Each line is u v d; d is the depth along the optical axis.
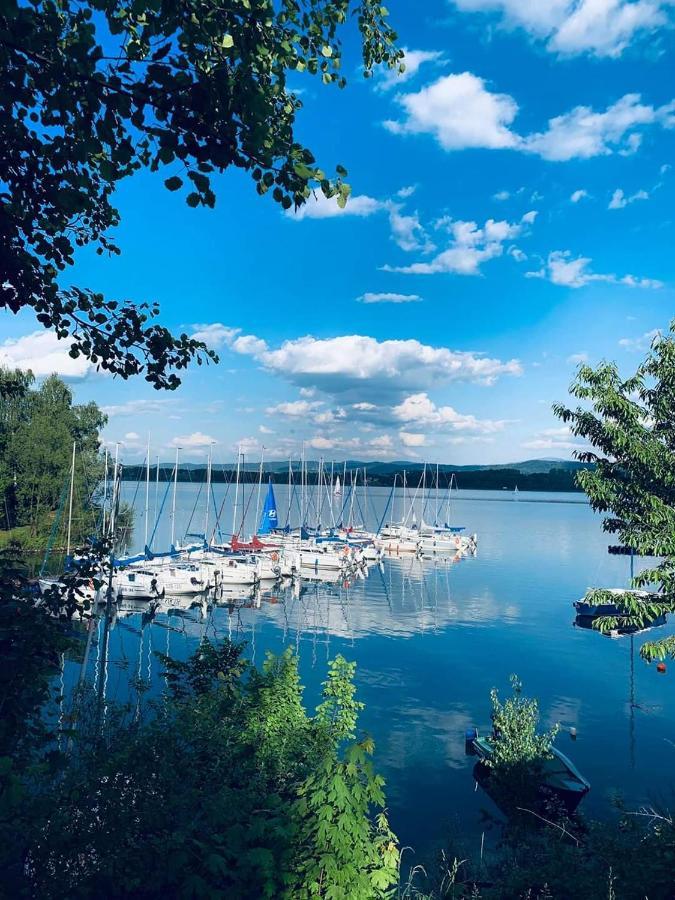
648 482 15.08
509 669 40.47
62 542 75.94
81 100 4.34
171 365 6.89
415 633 49.88
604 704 34.19
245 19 4.42
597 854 10.98
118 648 41.81
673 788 24.38
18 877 5.37
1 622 6.09
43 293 6.05
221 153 4.46
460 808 22.11
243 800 6.25
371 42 5.83
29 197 5.41
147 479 74.19
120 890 5.73
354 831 5.55
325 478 111.62
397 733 29.02
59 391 91.50
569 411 16.09
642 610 14.55
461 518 194.50
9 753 5.75
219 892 5.31
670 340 14.76
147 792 6.16
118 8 4.45
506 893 10.67
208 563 65.25
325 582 74.12
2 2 3.49
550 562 94.88
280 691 11.12
